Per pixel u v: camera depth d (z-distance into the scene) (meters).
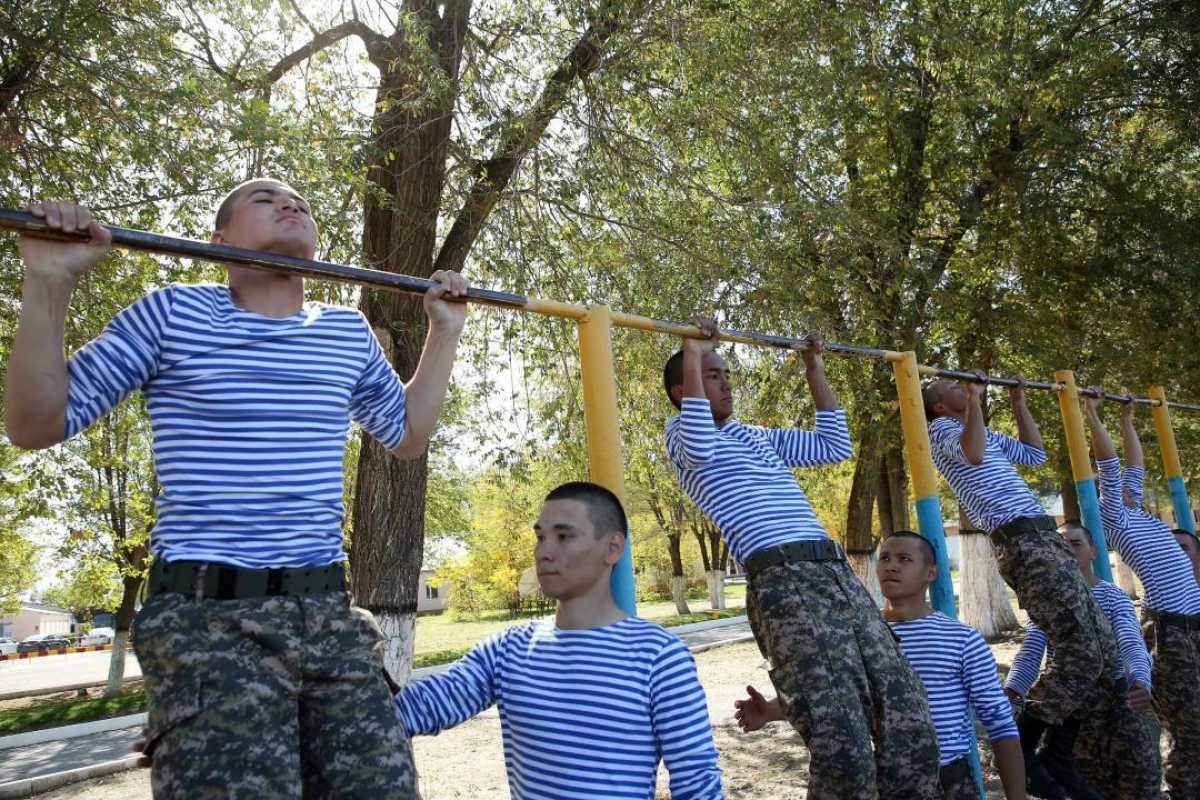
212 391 1.89
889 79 10.71
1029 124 11.88
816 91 8.97
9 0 6.33
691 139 8.66
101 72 6.68
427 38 7.61
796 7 9.05
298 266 2.13
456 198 8.46
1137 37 12.19
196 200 6.95
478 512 30.58
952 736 3.57
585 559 2.34
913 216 11.27
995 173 11.95
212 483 1.85
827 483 15.50
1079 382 11.73
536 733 2.23
